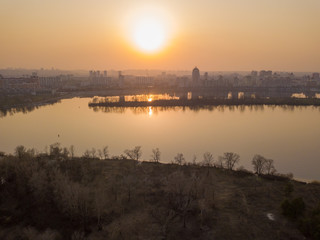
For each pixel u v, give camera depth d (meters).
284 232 82.75
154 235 83.00
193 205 97.44
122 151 196.88
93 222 88.94
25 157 128.50
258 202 101.69
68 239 81.19
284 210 91.38
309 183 125.19
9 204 96.31
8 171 112.62
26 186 103.50
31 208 94.31
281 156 185.75
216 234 82.88
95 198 96.38
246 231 83.69
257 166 139.00
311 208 95.12
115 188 111.75
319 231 77.19
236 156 165.88
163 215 92.38
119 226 87.44
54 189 99.75
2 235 81.44
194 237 82.12
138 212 95.75
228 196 106.88
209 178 125.75
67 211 90.75
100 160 155.75
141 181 121.12
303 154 190.12
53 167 119.69
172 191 104.12
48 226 86.25
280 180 125.69
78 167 132.00
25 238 79.00
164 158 181.88
